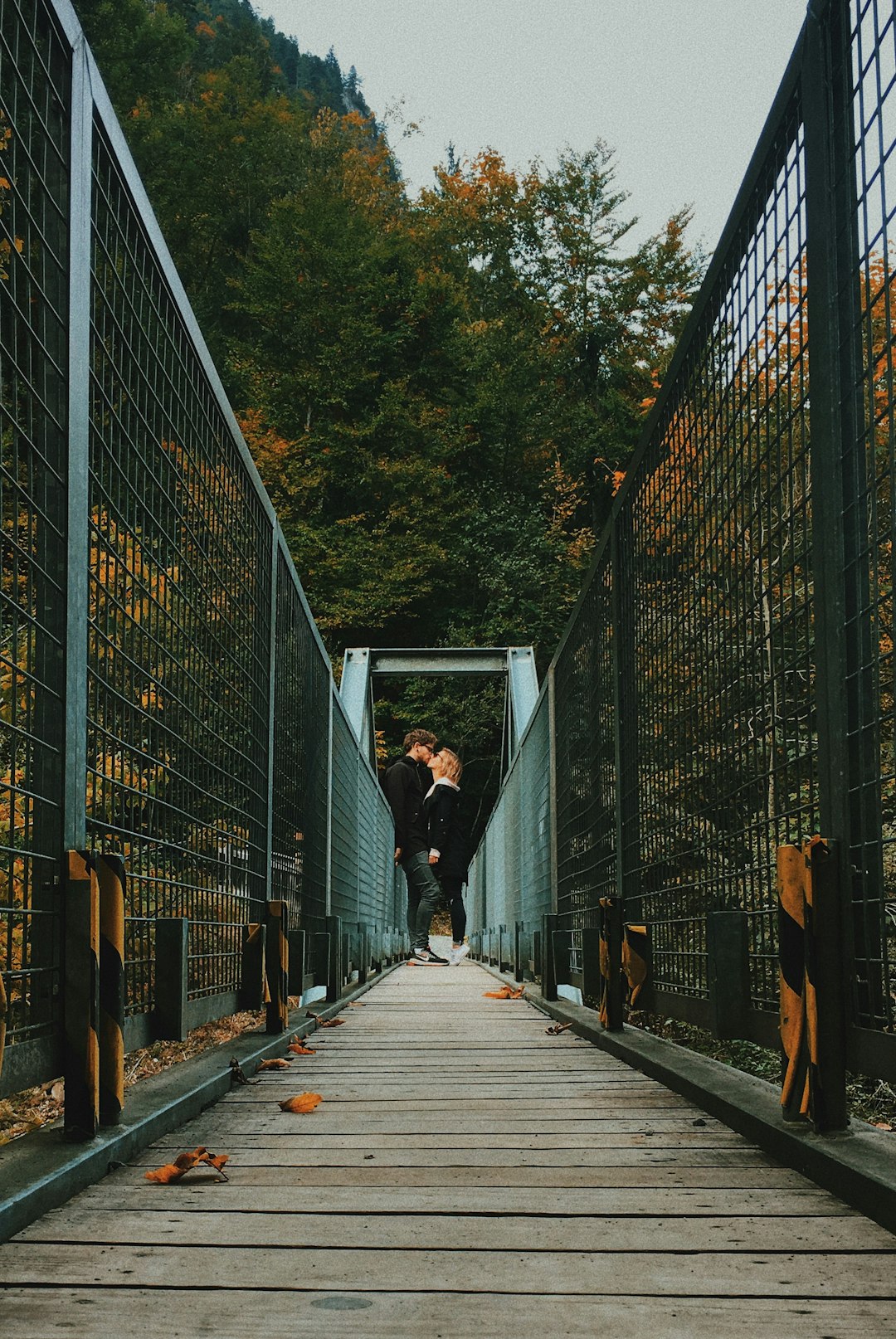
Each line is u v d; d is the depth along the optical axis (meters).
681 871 3.30
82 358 2.08
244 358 32.50
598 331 36.69
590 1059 3.86
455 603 31.16
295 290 32.75
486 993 7.36
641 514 3.92
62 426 1.99
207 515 3.35
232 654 3.74
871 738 1.89
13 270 1.73
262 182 38.06
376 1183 1.97
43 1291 1.38
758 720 2.54
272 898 4.49
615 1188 1.93
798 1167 2.03
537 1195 1.88
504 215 39.50
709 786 3.00
